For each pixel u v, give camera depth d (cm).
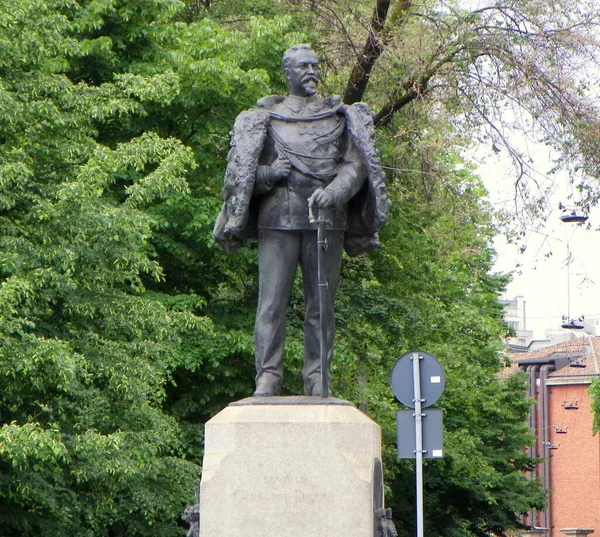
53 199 2228
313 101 1241
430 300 3431
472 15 2784
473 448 4188
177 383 2797
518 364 9325
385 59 2841
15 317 2073
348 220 1252
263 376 1227
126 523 2516
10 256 2041
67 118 2320
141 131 2789
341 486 1130
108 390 2228
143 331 2320
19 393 2112
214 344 2677
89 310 2189
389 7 3045
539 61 2775
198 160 2798
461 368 3953
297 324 2741
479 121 2797
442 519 4719
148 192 2269
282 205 1218
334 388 3075
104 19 2764
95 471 2145
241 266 2781
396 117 3000
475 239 3183
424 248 3161
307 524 1126
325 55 2934
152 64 2750
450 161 3123
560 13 2820
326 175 1215
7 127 2189
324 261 1180
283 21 2800
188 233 2681
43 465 2202
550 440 9056
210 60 2667
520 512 4894
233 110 2803
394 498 4362
